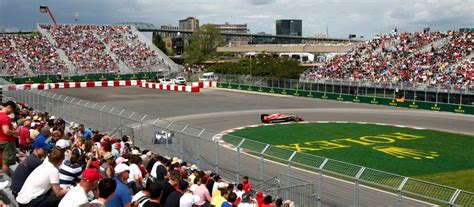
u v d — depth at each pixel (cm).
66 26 11469
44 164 1055
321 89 7331
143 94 7962
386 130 4384
